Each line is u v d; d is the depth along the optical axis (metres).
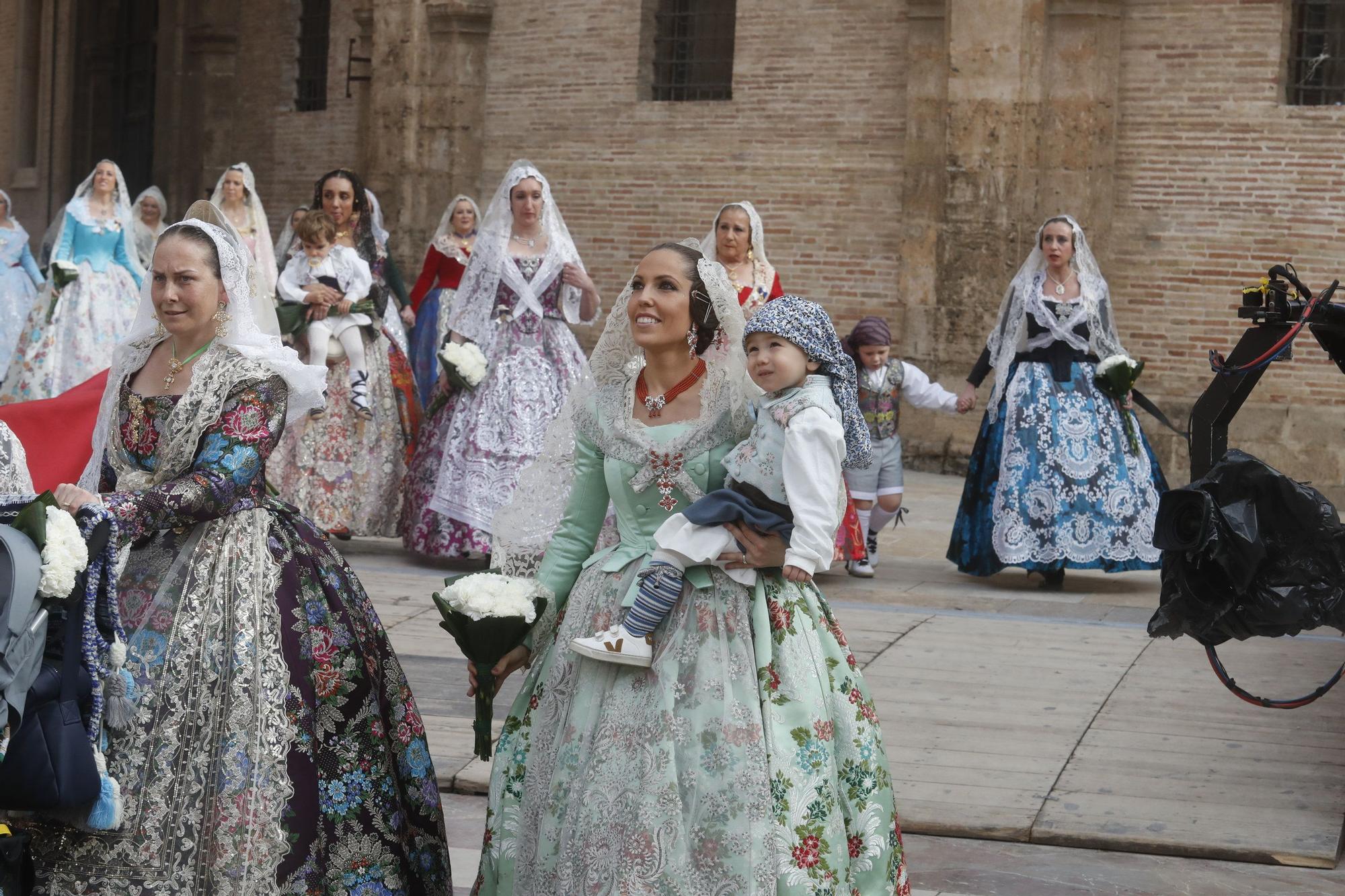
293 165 19.36
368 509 9.31
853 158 14.80
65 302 11.92
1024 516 8.85
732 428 3.61
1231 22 13.13
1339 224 12.86
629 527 3.63
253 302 4.15
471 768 5.08
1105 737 5.58
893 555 10.12
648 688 3.41
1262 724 5.76
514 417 8.70
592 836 3.31
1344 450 12.72
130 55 23.34
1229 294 13.27
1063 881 4.32
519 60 16.73
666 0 15.98
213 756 3.43
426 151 17.14
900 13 14.49
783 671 3.42
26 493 3.82
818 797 3.35
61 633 3.33
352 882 3.57
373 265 9.49
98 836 3.38
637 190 15.99
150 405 3.70
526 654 3.73
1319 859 4.43
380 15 17.34
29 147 24.66
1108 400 9.00
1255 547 4.01
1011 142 13.69
